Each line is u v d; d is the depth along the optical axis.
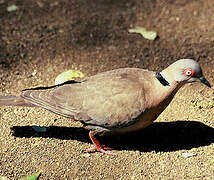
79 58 11.09
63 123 8.98
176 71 7.58
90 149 8.23
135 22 12.67
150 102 7.55
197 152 8.12
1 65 10.69
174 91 7.73
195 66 7.53
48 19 12.64
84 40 11.78
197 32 12.09
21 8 13.10
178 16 12.84
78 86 7.95
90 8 13.23
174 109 9.39
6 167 7.83
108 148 8.30
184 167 7.77
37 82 10.28
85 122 7.75
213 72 10.48
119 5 13.48
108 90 7.65
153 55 11.21
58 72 10.61
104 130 7.82
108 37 11.94
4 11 12.90
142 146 8.39
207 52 11.18
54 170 7.77
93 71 10.61
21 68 10.71
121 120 7.55
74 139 8.54
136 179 7.57
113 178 7.62
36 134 8.62
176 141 8.50
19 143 8.37
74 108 7.74
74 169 7.80
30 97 7.94
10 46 11.38
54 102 7.84
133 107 7.50
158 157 8.05
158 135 8.70
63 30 12.16
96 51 11.37
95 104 7.62
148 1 13.66
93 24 12.46
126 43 11.69
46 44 11.58
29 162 7.95
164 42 11.76
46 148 8.27
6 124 8.87
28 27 12.22
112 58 11.08
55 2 13.50
